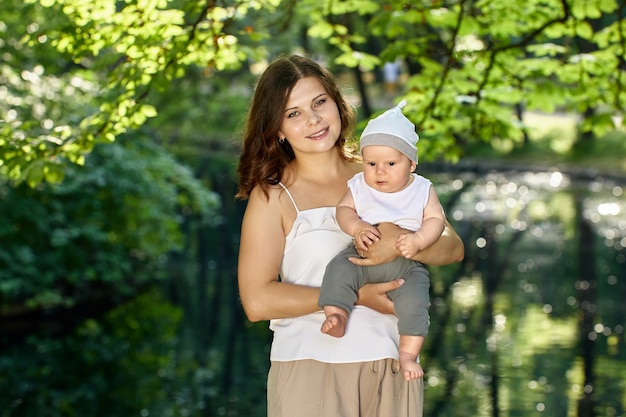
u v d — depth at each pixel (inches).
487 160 1203.9
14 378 390.6
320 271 142.1
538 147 1223.5
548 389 349.7
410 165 139.9
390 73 1541.6
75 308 517.3
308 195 144.8
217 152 1212.5
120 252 570.9
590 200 904.9
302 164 145.9
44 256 522.9
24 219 519.2
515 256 642.2
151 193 569.6
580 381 357.7
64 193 513.7
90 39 233.1
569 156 1173.7
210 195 635.5
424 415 322.0
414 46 272.2
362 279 139.3
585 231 740.0
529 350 408.2
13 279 493.7
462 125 274.5
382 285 138.7
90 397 362.0
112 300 540.7
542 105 270.7
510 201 908.0
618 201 892.0
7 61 449.4
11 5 406.6
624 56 258.1
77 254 539.2
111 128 224.4
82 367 407.2
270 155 144.1
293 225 143.2
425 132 268.2
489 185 1031.6
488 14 266.5
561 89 267.6
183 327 478.0
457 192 976.9
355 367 139.6
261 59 268.8
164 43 231.8
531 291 532.4
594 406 328.5
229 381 378.6
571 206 870.4
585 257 633.6
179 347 438.0
